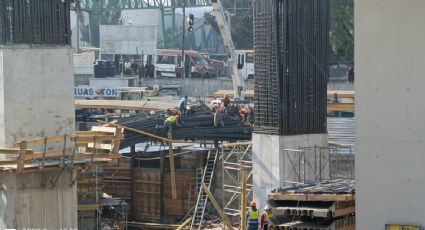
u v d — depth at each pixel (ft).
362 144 233.96
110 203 447.42
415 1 227.20
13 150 308.81
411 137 229.25
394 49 229.86
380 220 232.53
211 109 513.86
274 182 407.03
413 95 228.63
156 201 501.56
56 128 331.16
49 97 329.93
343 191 262.88
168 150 503.61
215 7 616.39
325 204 262.06
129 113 618.44
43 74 328.70
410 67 228.63
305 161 407.44
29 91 325.21
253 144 416.87
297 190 270.46
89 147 341.62
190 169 497.46
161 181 499.51
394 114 230.48
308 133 414.21
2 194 319.88
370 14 231.91
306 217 264.72
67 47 334.44
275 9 406.41
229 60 631.15
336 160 430.61
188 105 511.40
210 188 488.02
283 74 406.41
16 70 322.34
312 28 415.23
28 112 325.01
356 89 234.17
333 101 587.27
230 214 445.78
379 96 231.91
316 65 416.87
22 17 324.39
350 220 262.26
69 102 334.65
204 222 470.39
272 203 268.41
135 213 509.35
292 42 407.64
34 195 322.75
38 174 322.96
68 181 330.54
